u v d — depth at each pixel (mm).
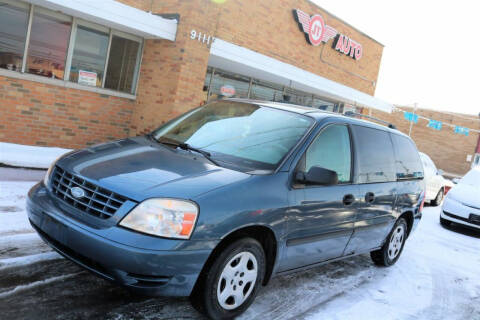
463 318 4406
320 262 4234
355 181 4363
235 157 3623
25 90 8055
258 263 3350
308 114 4188
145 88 9711
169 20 8906
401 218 5656
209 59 10406
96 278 3604
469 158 30969
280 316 3602
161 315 3225
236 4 10602
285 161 3600
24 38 7871
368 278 5098
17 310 2908
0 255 3709
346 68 15422
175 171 3213
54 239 3051
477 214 9109
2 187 5551
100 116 9320
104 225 2814
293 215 3525
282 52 12461
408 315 4188
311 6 13039
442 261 6555
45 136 8516
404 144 5688
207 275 3002
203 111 4562
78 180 3141
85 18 8477
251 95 12828
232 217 3020
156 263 2729
